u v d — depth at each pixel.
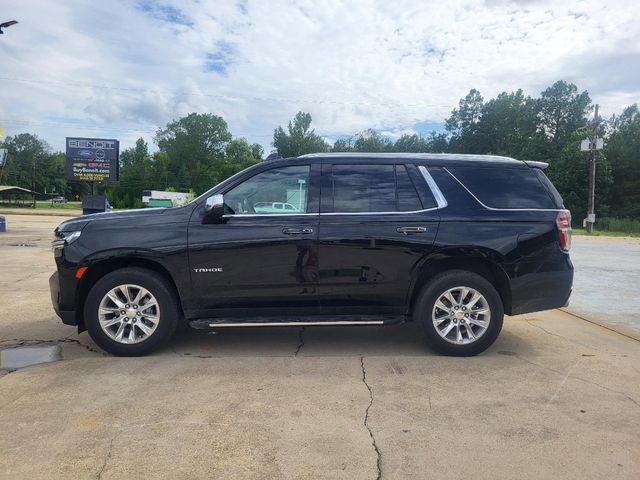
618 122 75.50
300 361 4.90
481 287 4.98
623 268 12.91
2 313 6.71
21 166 124.38
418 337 5.82
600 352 5.28
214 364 4.78
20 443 3.20
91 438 3.27
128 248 4.83
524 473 2.91
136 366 4.70
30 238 18.33
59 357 4.97
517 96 77.69
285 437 3.31
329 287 4.96
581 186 59.31
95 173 34.69
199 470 2.91
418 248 4.95
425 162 5.21
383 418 3.61
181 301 4.94
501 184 5.20
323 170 5.14
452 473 2.91
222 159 108.75
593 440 3.30
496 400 3.95
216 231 4.89
